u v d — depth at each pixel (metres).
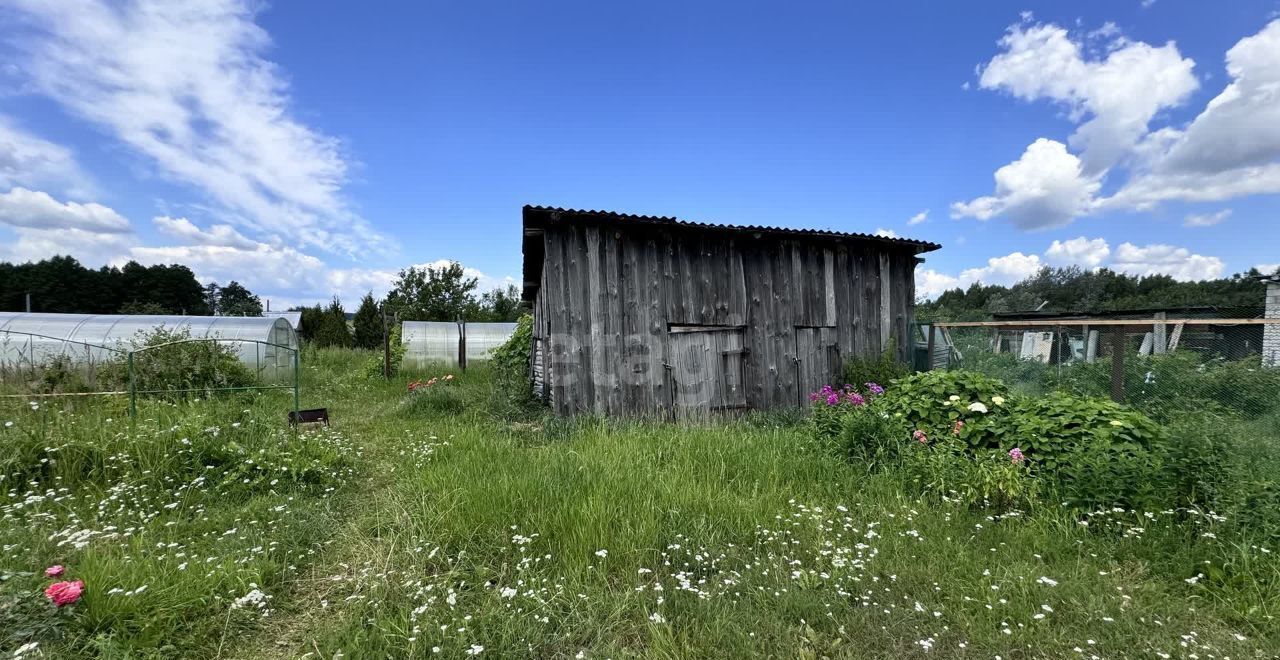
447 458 5.10
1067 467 4.01
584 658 2.30
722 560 3.15
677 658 2.31
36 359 9.91
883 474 4.41
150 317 12.62
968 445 4.70
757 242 7.81
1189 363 7.62
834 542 3.38
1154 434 4.16
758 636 2.45
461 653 2.27
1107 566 3.13
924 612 2.64
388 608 2.62
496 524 3.43
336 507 4.02
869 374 8.00
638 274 7.25
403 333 15.59
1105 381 7.64
